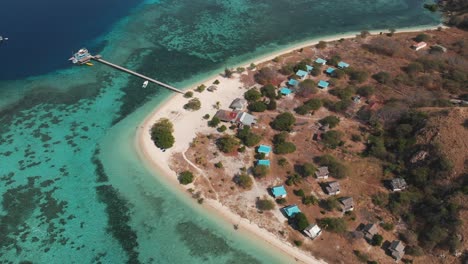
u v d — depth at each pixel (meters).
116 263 61.66
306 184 71.88
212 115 91.06
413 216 64.44
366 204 68.06
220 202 70.25
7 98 99.94
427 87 97.50
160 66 113.00
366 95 95.19
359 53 114.44
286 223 65.88
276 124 84.81
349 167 74.56
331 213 66.75
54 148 83.88
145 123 89.88
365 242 62.09
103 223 67.75
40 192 73.62
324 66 108.31
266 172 73.50
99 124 90.50
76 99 99.38
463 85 95.62
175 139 83.94
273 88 96.88
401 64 108.00
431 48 114.75
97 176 76.81
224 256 62.06
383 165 74.38
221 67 111.62
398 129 79.00
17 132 88.56
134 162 79.44
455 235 59.09
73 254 62.97
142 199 71.75
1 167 79.12
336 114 89.88
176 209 69.62
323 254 61.16
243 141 82.12
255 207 68.81
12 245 64.25
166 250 63.25
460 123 72.19
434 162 69.19
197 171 76.06
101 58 116.81
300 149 79.81
